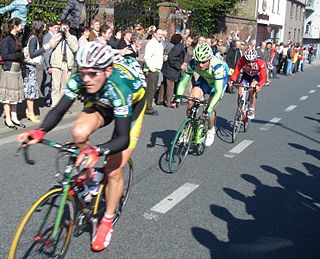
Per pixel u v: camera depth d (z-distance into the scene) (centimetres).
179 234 361
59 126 714
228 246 345
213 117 598
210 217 399
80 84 281
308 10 4894
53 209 279
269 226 388
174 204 423
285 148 689
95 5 1088
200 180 502
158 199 434
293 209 433
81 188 303
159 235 356
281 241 361
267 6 3516
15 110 659
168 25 1397
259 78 753
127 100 281
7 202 399
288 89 1573
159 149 623
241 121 740
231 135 761
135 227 368
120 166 319
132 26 1180
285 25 4009
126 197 387
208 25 2131
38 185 447
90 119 288
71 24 904
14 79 636
